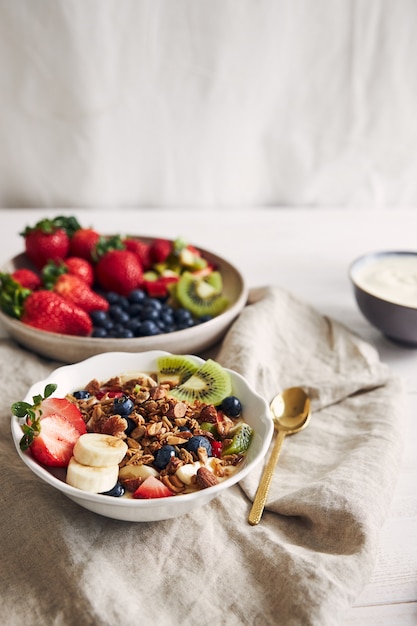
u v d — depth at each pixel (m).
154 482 0.57
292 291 0.94
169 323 0.83
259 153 1.26
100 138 1.19
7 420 0.69
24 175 1.21
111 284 0.88
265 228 1.13
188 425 0.63
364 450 0.66
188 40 1.15
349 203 1.33
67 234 0.93
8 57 1.12
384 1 1.17
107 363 0.69
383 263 0.89
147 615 0.54
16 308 0.78
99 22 1.11
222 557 0.58
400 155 1.30
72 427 0.60
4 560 0.58
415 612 0.56
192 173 1.25
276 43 1.17
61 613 0.54
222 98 1.20
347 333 0.83
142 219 1.15
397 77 1.23
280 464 0.67
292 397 0.73
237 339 0.77
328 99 1.23
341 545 0.59
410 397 0.76
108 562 0.57
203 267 0.92
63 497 0.61
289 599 0.55
